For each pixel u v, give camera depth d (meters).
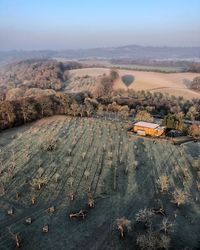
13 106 95.81
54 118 106.12
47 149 72.44
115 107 122.00
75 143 78.06
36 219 44.53
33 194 51.28
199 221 45.88
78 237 40.97
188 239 41.62
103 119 107.62
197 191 55.16
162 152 74.38
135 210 47.78
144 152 73.88
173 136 89.44
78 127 94.25
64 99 116.94
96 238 40.88
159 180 56.22
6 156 67.44
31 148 73.06
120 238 40.94
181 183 57.94
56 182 55.88
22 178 57.06
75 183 55.91
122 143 79.81
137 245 39.62
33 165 63.12
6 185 54.12
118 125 99.00
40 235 41.12
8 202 48.69
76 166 63.41
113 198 51.12
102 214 46.34
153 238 39.28
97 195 51.84
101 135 86.25
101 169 62.44
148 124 91.94
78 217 45.25
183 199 49.03
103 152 72.31
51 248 38.78
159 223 44.56
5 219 44.22
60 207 47.84
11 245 38.97
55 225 43.31
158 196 52.50
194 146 81.00
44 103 108.38
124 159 68.44
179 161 68.81
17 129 90.56
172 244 40.28
